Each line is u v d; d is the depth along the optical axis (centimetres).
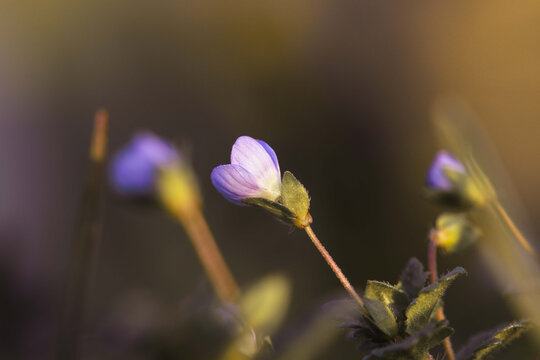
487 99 37
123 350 15
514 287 16
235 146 15
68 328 15
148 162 19
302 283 28
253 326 15
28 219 37
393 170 34
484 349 15
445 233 16
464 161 16
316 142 35
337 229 31
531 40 37
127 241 32
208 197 34
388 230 31
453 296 21
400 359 14
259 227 32
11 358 20
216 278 19
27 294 20
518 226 16
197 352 14
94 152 16
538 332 15
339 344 18
